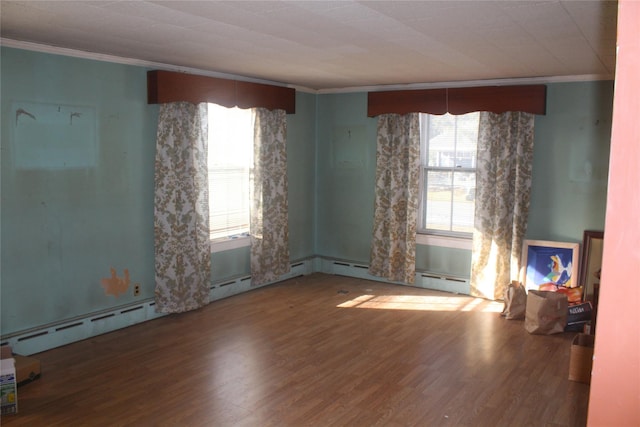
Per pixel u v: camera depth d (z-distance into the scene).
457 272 6.38
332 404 3.60
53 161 4.39
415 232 6.46
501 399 3.68
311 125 7.17
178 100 5.12
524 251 5.82
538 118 5.71
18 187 4.18
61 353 4.42
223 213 6.07
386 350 4.57
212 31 3.54
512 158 5.84
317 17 3.08
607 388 0.64
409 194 6.39
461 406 3.58
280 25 3.31
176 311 5.38
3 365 3.50
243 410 3.51
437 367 4.22
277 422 3.36
